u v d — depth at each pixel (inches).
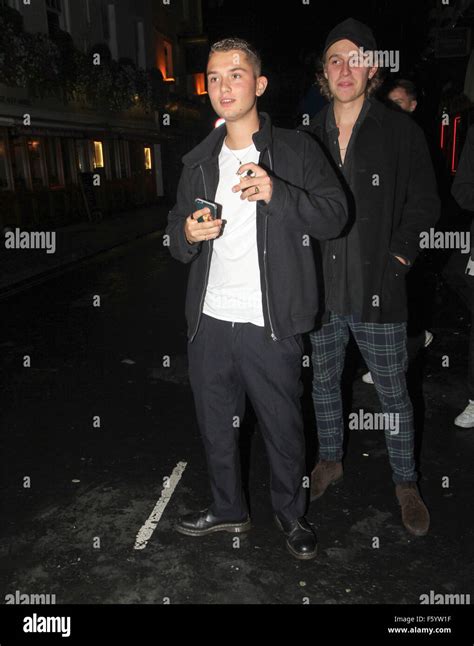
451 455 125.4
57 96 535.8
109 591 87.7
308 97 151.1
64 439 138.4
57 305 275.7
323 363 104.3
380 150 89.4
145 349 205.2
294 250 81.1
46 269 369.4
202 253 84.8
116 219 644.1
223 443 93.6
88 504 111.3
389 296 93.4
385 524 101.7
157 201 828.0
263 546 96.7
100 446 134.5
